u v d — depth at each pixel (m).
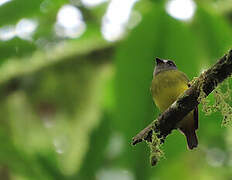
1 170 12.03
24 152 11.66
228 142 12.91
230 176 13.05
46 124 12.78
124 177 12.74
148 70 9.29
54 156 11.80
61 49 12.49
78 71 12.60
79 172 11.73
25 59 12.45
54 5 11.69
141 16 10.30
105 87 11.83
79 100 12.71
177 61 9.29
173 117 6.79
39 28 12.06
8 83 12.70
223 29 9.86
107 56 12.38
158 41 9.27
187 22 9.98
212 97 7.98
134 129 9.33
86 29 12.04
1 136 11.77
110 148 12.83
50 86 12.74
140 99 9.34
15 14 10.41
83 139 12.14
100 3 11.76
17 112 12.76
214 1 11.08
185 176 12.08
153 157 7.14
